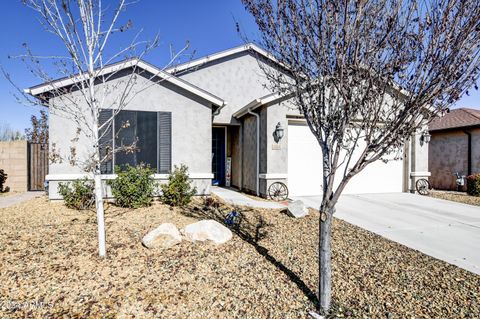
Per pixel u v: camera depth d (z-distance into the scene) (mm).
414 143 12523
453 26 2586
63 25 4246
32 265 4102
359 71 2953
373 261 4980
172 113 9688
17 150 12828
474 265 4910
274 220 7445
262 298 3615
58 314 3082
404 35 2840
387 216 8398
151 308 3273
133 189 7840
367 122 3006
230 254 4906
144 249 4883
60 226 6105
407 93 2893
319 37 3176
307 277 4219
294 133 11344
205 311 3283
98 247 4801
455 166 15805
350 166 11328
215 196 10492
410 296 3811
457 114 17109
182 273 4113
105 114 8742
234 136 14781
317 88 3439
